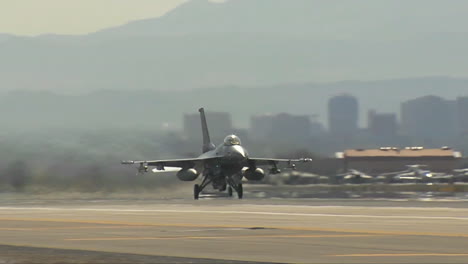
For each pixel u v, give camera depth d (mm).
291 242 85125
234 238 90125
